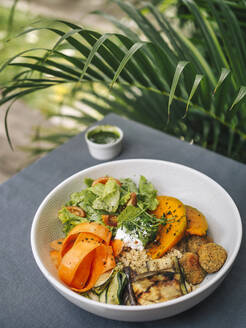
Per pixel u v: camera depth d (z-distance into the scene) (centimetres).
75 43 40
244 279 32
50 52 36
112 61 44
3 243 37
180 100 50
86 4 154
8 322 30
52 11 148
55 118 104
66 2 157
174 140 52
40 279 33
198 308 30
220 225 36
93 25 135
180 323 29
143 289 29
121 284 30
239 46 52
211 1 52
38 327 30
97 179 40
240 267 33
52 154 50
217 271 31
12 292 32
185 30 74
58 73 45
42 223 34
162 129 62
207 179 38
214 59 52
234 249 29
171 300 25
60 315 30
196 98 48
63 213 36
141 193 39
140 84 49
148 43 39
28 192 44
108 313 26
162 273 30
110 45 41
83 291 30
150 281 29
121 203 37
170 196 41
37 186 45
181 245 36
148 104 61
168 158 48
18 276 34
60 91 100
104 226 34
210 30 52
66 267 30
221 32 50
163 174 41
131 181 41
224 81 43
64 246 33
